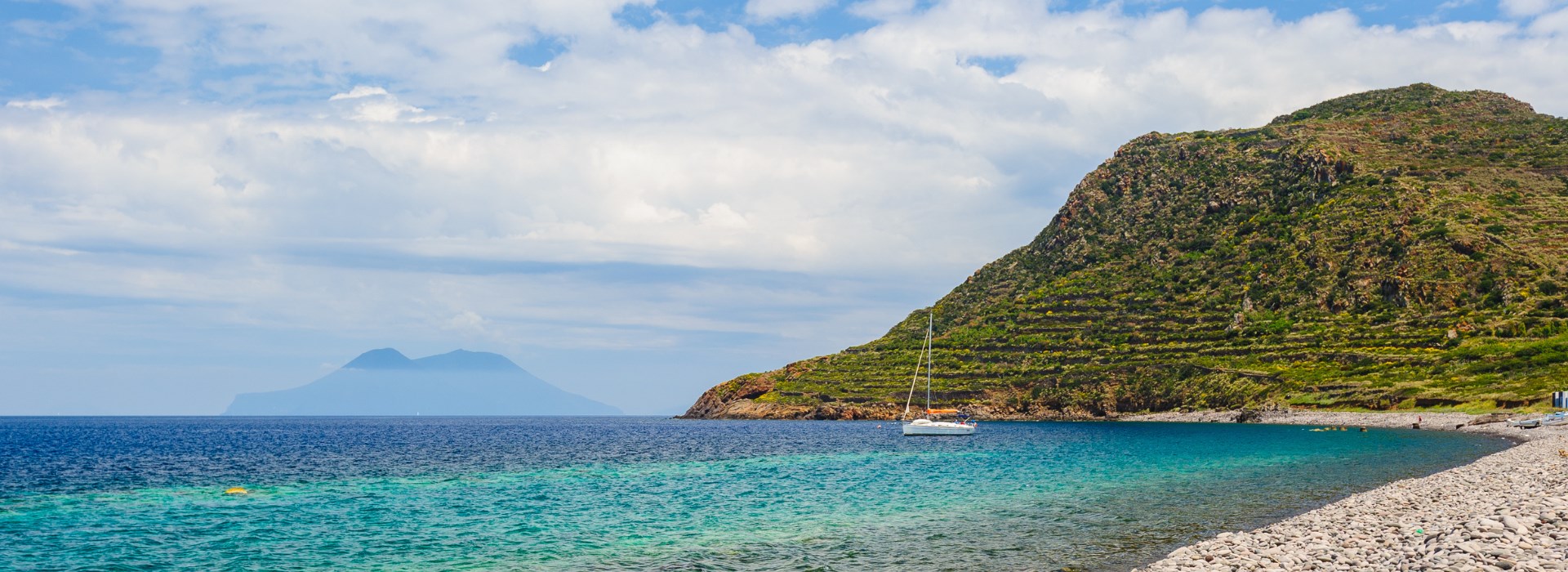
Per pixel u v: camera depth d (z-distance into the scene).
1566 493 38.78
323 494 66.38
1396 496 46.59
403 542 44.94
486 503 60.44
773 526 48.03
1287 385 187.62
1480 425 130.62
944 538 42.72
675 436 164.50
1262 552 31.19
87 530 49.56
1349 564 27.95
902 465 88.19
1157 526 44.31
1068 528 44.72
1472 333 189.62
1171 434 141.88
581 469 88.69
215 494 67.56
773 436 154.50
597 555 40.78
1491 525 28.23
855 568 36.38
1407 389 166.88
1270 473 71.81
